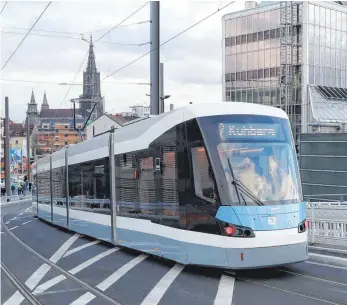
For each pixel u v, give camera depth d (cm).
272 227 961
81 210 1781
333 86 7250
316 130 6619
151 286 971
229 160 988
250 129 1024
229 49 7875
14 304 896
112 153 1455
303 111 6875
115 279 1059
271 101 7306
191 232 1021
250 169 992
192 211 1024
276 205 978
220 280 981
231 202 960
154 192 1176
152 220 1184
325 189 2462
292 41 7012
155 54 1823
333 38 7269
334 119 6588
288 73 7006
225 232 954
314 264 1125
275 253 955
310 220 1384
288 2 7000
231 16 7806
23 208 4356
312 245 1325
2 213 3759
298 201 1015
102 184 1538
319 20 7100
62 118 13962
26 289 1013
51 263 1310
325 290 873
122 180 1373
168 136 1119
